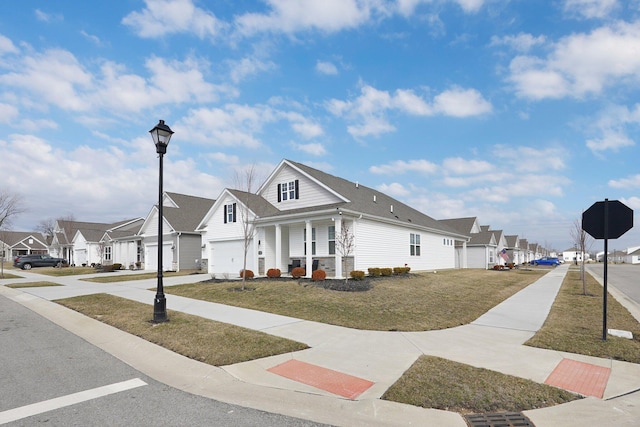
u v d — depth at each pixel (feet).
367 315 31.71
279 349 22.13
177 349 22.34
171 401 15.28
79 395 15.83
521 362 19.90
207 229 81.61
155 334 25.61
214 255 79.66
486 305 37.93
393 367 19.12
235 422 13.42
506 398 15.49
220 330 26.35
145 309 34.81
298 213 60.13
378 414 14.14
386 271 61.67
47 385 16.98
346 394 15.92
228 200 76.64
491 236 136.15
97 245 131.34
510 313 33.78
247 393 16.11
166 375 18.45
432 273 77.46
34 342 24.63
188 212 101.09
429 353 21.47
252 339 24.07
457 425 13.38
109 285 56.29
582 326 28.45
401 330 26.91
